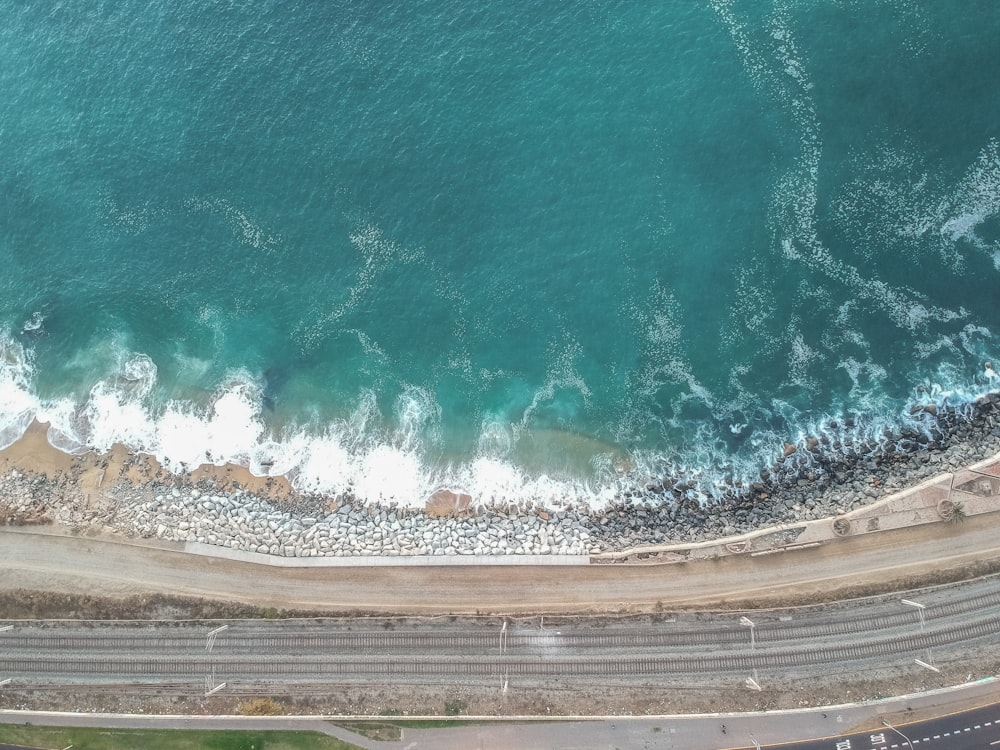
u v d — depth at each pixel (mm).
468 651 60750
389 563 62688
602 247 68375
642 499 63344
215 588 63469
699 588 60562
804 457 62344
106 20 81500
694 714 58625
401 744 60188
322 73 76625
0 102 79875
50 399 70562
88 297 72875
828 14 70250
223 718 61156
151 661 62375
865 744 57531
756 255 66062
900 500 59688
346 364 68938
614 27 74250
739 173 67938
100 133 77312
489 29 76188
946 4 68875
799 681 58438
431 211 71250
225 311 71312
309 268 71438
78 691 62469
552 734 59500
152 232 73938
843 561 59906
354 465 66562
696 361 65250
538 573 61906
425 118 74062
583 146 71125
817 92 68562
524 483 64938
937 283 63812
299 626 62031
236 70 77812
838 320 64250
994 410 61219
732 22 71875
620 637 60062
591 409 65812
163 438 68438
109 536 65000
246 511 65375
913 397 62438
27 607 63719
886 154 66250
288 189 73375
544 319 67875
